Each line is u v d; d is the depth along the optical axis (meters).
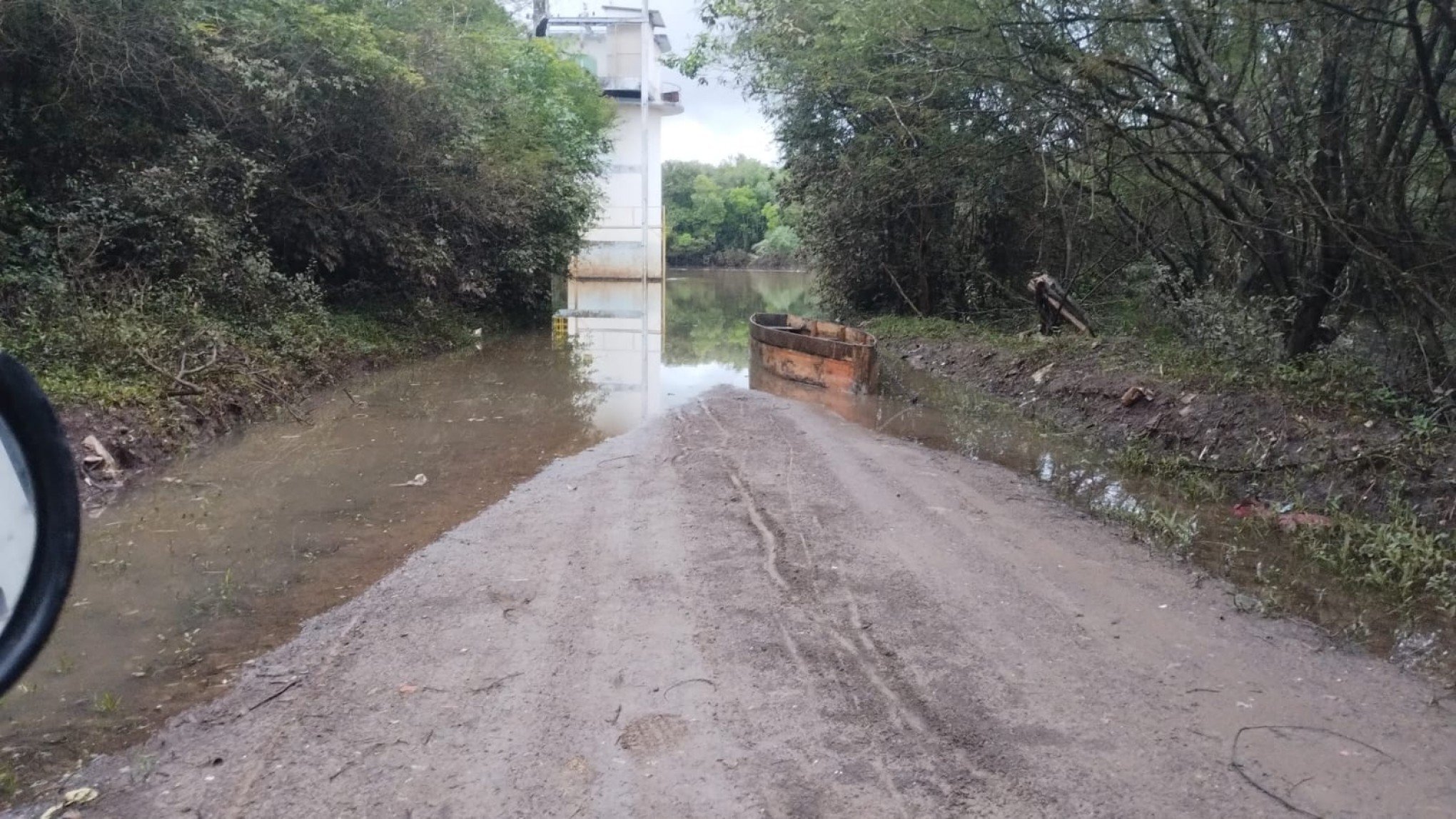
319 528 6.62
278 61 12.02
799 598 5.12
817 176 18.78
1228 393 8.90
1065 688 4.16
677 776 3.43
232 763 3.56
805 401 12.26
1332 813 3.29
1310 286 9.16
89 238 9.42
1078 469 8.74
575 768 3.48
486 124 17.53
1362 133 8.18
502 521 6.65
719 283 42.47
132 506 7.00
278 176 12.34
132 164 10.38
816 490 7.42
